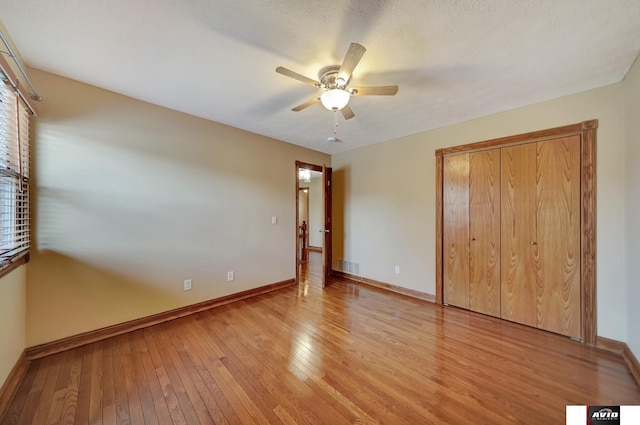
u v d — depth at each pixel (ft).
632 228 6.51
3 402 4.97
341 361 6.56
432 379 5.87
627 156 6.74
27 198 6.35
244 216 11.37
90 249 7.43
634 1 4.26
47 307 6.75
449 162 10.56
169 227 9.04
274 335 7.93
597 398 5.26
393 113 9.27
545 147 8.27
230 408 4.99
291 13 4.64
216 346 7.25
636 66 6.01
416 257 11.64
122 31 5.16
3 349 5.18
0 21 4.82
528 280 8.63
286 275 13.23
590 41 5.31
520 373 6.08
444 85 7.22
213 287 10.28
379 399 5.23
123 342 7.45
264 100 8.30
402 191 12.17
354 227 14.47
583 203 7.59
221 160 10.50
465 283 10.12
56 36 5.30
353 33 5.15
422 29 4.99
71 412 4.84
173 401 5.15
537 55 5.82
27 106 5.89
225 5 4.48
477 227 9.79
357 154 14.26
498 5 4.40
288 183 13.30
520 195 8.79
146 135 8.47
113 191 7.82
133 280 8.24
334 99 6.16
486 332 8.19
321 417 4.77
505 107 8.75
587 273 7.49
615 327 7.07
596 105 7.35
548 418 4.76
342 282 14.05
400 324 8.77
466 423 4.64
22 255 5.93
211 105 8.72
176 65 6.37
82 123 7.25
